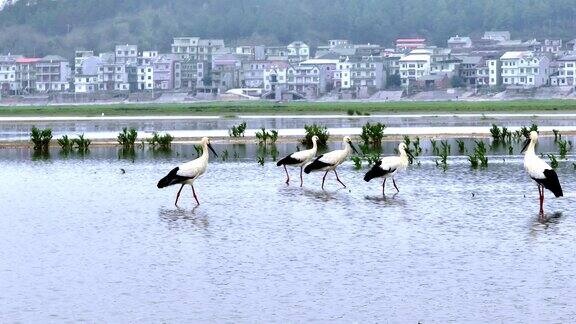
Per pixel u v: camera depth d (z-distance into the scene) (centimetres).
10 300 2611
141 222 3706
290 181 4931
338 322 2400
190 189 4638
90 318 2452
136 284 2759
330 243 3244
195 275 2848
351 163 5794
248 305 2545
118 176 5259
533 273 2811
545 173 3812
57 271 2917
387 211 3878
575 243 3203
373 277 2795
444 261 2967
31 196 4459
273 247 3200
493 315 2431
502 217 3700
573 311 2455
